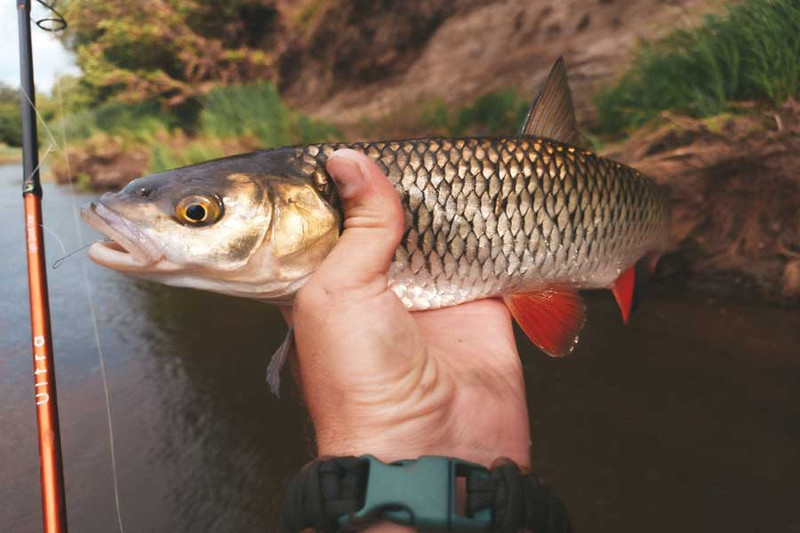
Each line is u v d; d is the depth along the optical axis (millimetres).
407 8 17203
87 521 3424
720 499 3305
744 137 5891
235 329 5859
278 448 3998
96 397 4711
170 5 19719
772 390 4188
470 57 15031
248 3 19906
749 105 6281
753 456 3602
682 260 5867
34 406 4691
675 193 5898
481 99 11570
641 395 4250
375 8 17844
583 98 10266
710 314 5309
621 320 5344
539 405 4223
